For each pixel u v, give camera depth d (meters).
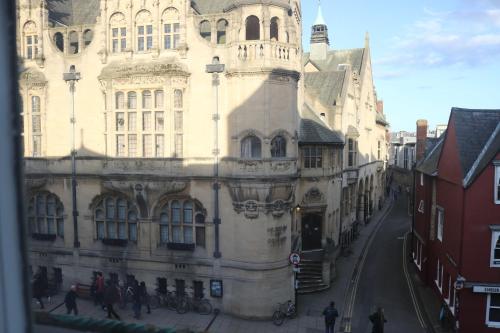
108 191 27.67
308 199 32.78
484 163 22.62
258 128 24.67
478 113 26.06
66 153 28.48
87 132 27.97
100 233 28.47
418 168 35.19
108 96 27.05
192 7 28.53
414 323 24.83
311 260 31.16
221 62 25.44
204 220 26.20
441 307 27.00
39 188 29.06
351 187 44.16
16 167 1.87
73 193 28.27
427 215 31.41
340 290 30.11
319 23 57.56
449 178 26.00
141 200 26.66
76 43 30.58
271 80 24.52
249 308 25.12
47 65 28.55
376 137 62.34
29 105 28.92
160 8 26.19
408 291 30.17
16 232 1.89
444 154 27.67
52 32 28.36
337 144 35.09
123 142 27.31
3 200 1.83
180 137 26.44
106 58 27.28
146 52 26.56
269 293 25.09
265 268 24.95
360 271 34.56
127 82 26.61
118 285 26.53
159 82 26.08
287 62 25.11
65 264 28.73
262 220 24.86
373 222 54.72
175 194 26.53
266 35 24.30
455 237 24.27
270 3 24.42
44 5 28.34
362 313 26.22
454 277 24.17
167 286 26.84
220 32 27.92
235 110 25.03
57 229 29.17
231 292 25.66
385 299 28.55
